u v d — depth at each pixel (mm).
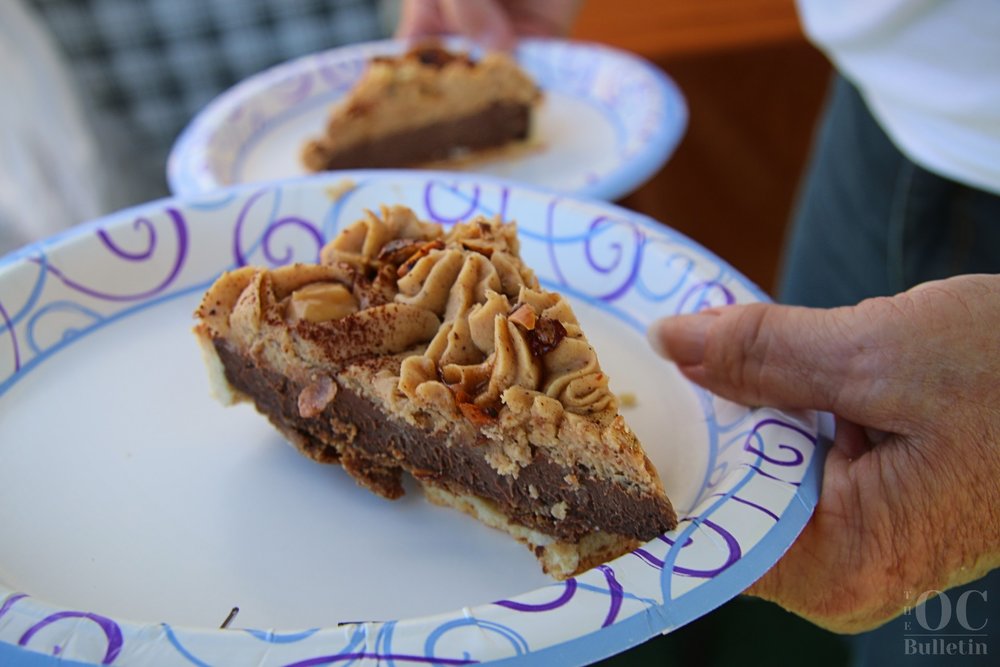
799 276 481
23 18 568
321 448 314
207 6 653
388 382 296
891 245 422
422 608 283
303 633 237
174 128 696
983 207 392
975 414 281
